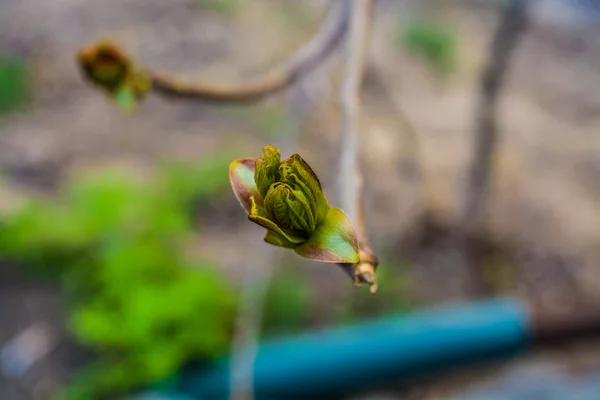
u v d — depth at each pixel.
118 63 0.28
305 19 1.01
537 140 0.95
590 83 1.19
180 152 0.76
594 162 0.90
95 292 0.56
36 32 0.97
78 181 0.69
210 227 0.67
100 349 0.53
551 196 0.81
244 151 0.76
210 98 0.28
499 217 0.75
